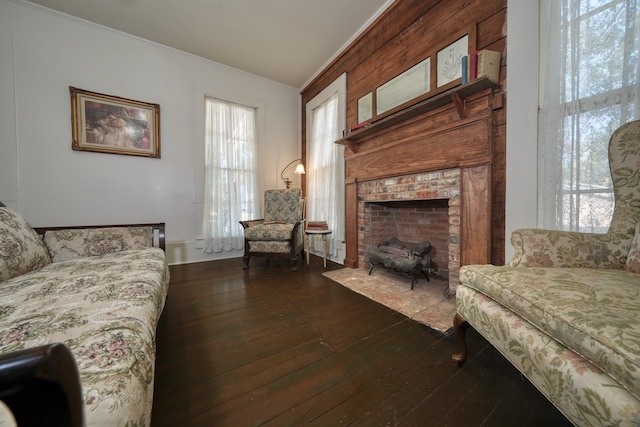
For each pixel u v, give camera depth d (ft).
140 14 7.79
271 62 10.41
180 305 5.68
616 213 3.31
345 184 9.36
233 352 3.88
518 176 4.63
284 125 12.27
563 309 2.06
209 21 8.07
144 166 9.10
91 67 8.21
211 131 10.30
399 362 3.64
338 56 9.62
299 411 2.78
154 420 2.62
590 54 3.89
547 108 4.25
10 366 0.72
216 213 10.36
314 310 5.39
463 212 5.42
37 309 2.41
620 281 2.43
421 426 2.58
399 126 6.95
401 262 6.73
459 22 5.66
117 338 1.91
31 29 7.42
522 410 2.78
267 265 9.44
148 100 9.12
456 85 5.51
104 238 5.33
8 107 7.22
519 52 4.59
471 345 4.05
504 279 2.73
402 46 7.07
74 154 8.04
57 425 0.83
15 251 3.68
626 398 1.54
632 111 3.54
